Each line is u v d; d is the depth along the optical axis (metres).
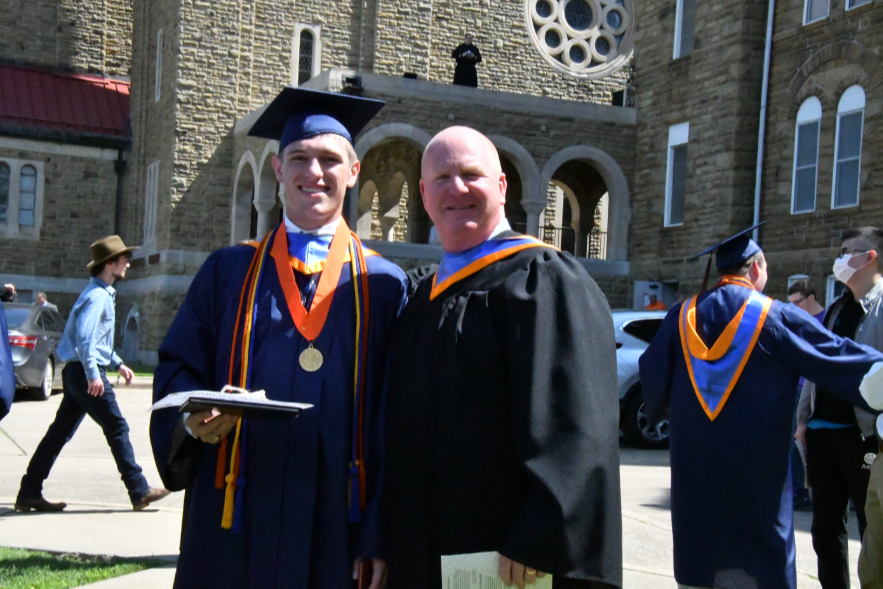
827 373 4.07
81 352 6.23
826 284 15.65
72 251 26.72
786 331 4.20
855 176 15.38
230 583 2.92
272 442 2.99
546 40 28.16
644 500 7.56
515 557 2.58
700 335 4.39
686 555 4.25
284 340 3.07
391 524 2.96
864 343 4.80
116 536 5.81
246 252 3.28
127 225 27.19
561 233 28.59
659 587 5.14
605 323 2.89
